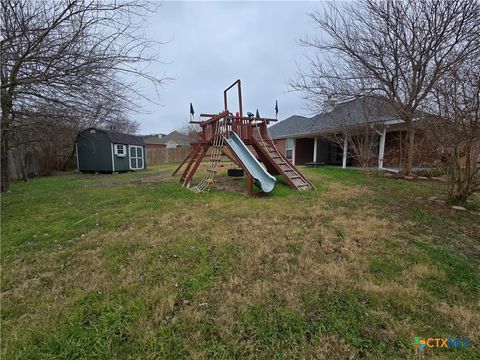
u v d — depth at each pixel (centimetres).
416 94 685
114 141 1316
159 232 322
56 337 147
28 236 320
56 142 995
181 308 172
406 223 346
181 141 3703
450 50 625
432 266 224
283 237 296
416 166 896
